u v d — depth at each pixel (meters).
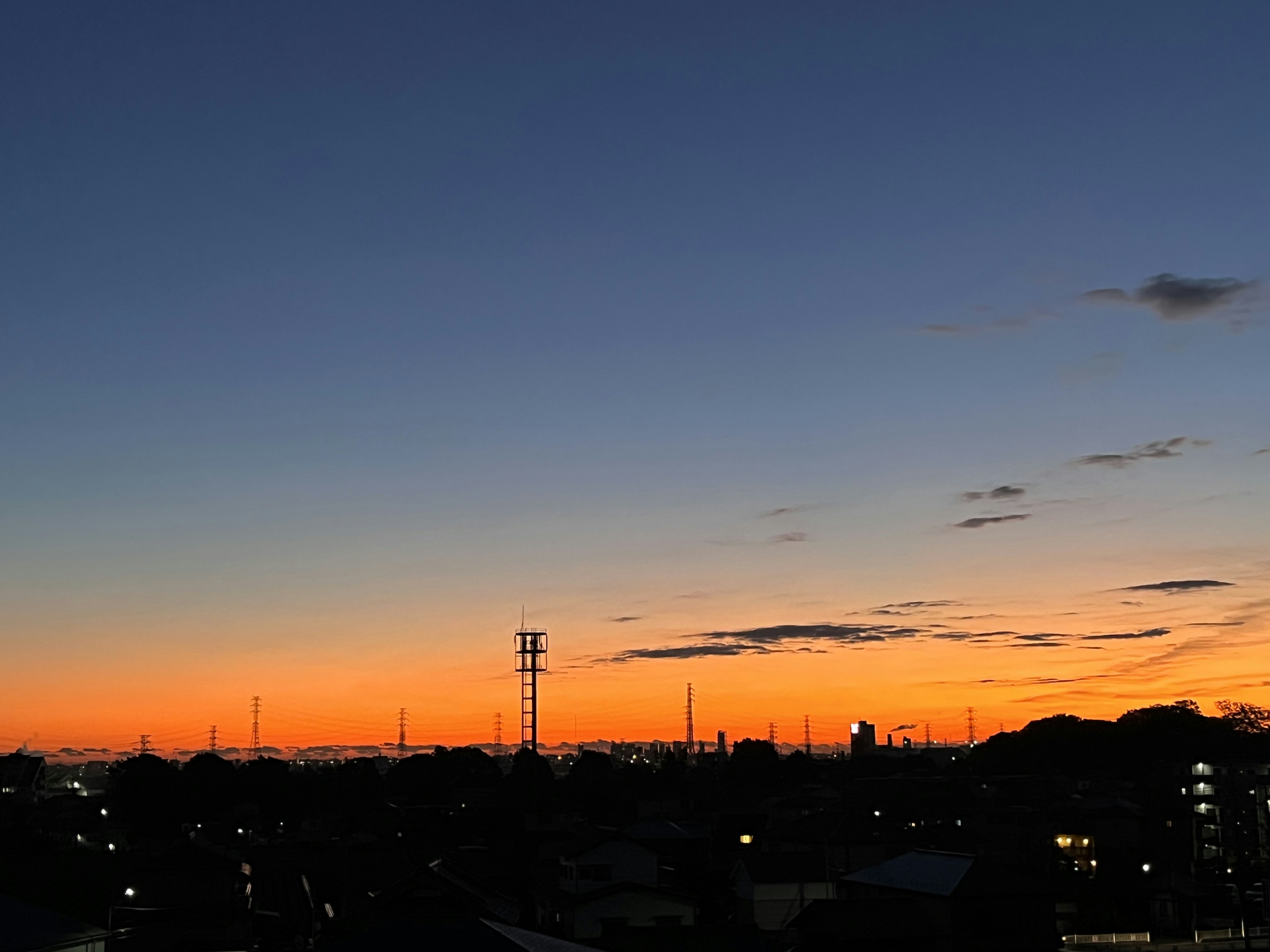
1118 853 75.44
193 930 43.22
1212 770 91.38
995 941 45.84
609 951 36.59
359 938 19.23
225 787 105.31
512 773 110.06
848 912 45.47
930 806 91.25
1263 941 52.16
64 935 28.62
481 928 19.42
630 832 70.88
